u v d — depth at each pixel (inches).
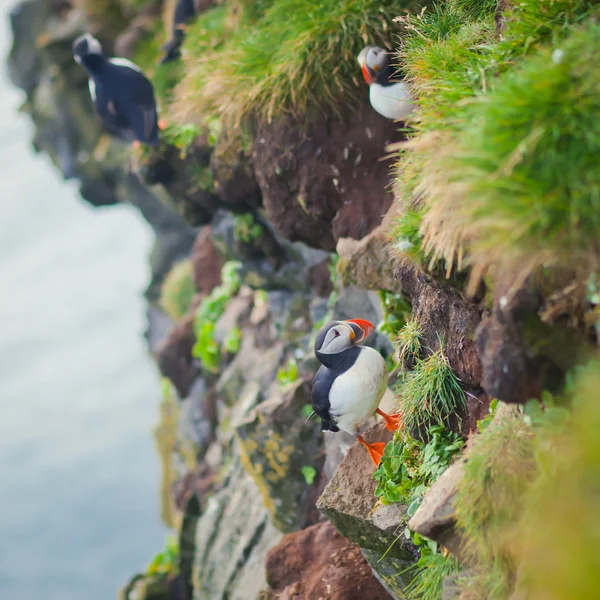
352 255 376.2
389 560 301.9
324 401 306.5
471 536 229.3
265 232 525.3
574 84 200.8
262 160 427.8
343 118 396.5
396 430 316.5
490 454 225.3
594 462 173.8
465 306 270.5
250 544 492.7
